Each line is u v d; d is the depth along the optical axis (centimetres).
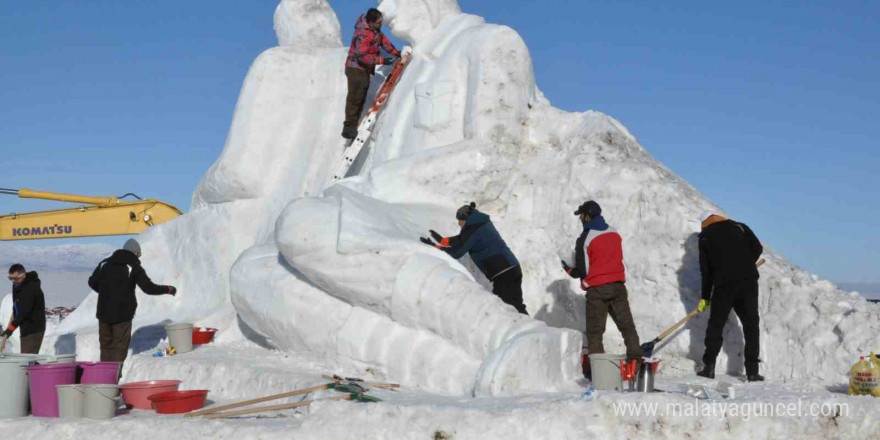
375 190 912
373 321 767
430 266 732
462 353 704
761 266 783
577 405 520
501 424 513
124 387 720
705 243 727
